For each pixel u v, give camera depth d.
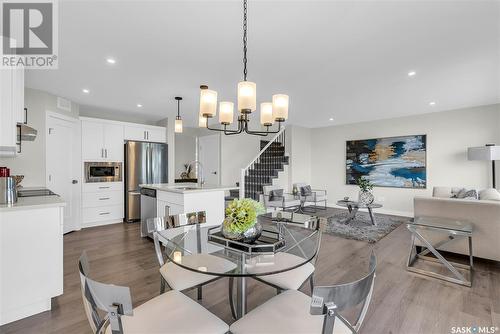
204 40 2.33
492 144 4.54
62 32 2.18
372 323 1.83
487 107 4.75
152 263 2.93
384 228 4.56
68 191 4.34
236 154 7.11
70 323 1.83
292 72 3.09
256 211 1.66
